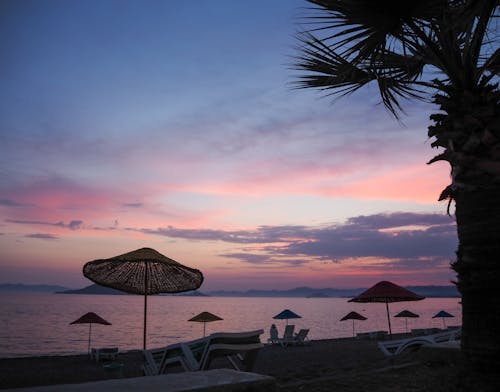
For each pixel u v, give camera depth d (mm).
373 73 5805
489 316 4410
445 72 5016
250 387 3539
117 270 8758
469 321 4598
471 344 4547
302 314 162625
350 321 116750
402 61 5965
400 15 4449
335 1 4348
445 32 4434
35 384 11656
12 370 14781
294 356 16938
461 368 4730
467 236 4641
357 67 5688
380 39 4809
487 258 4453
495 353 4328
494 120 4555
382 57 5156
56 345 48031
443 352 5930
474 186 4621
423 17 4531
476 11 4098
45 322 102750
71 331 75562
